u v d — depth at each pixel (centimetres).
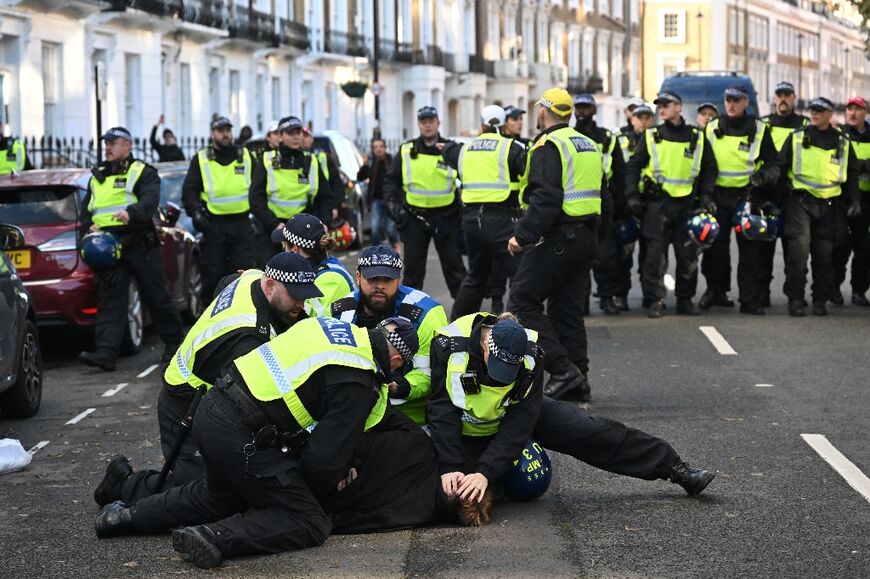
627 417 1014
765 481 825
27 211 1362
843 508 764
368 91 5275
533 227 1025
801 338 1392
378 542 708
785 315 1573
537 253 1042
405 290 798
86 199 1291
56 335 1555
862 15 3095
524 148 1240
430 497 730
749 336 1409
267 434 676
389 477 724
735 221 1544
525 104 6806
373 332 699
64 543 720
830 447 912
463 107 6238
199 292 1622
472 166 1241
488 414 731
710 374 1194
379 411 719
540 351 741
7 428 1041
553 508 771
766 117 1603
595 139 1493
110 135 1284
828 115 1527
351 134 5109
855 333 1425
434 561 675
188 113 3747
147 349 1441
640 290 1864
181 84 3728
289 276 718
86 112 3056
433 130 1442
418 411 780
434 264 2306
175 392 758
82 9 2939
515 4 6906
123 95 3262
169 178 1742
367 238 2909
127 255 1277
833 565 663
